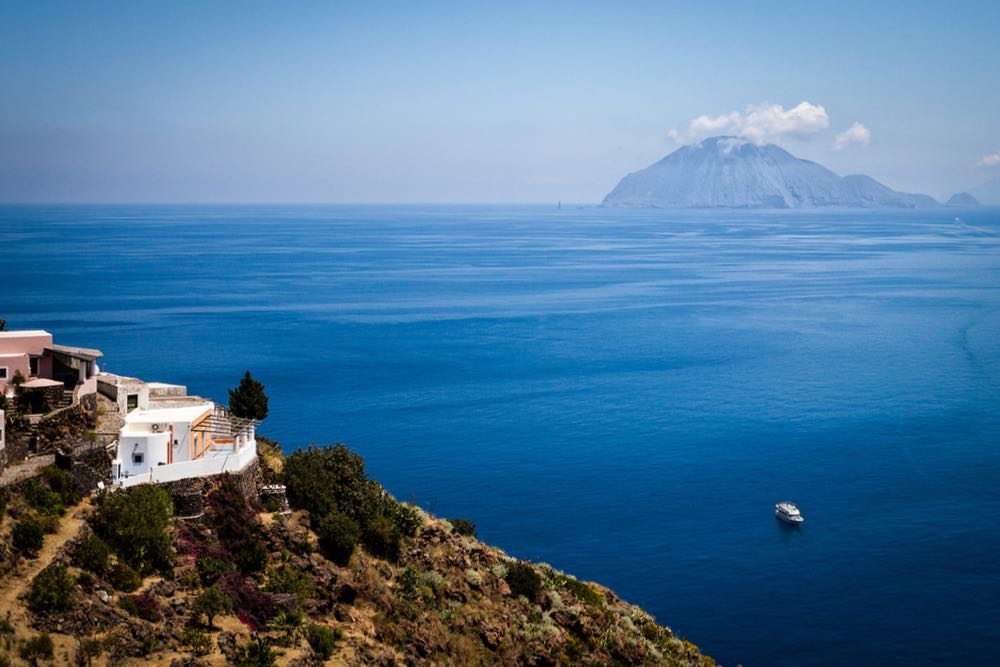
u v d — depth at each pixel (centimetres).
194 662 4509
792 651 9000
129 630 4519
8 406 5934
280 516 6028
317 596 5531
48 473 5219
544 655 6078
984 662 8912
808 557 11025
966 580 10506
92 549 4803
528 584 6838
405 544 6694
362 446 14600
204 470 5859
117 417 6669
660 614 9612
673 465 14212
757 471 14038
